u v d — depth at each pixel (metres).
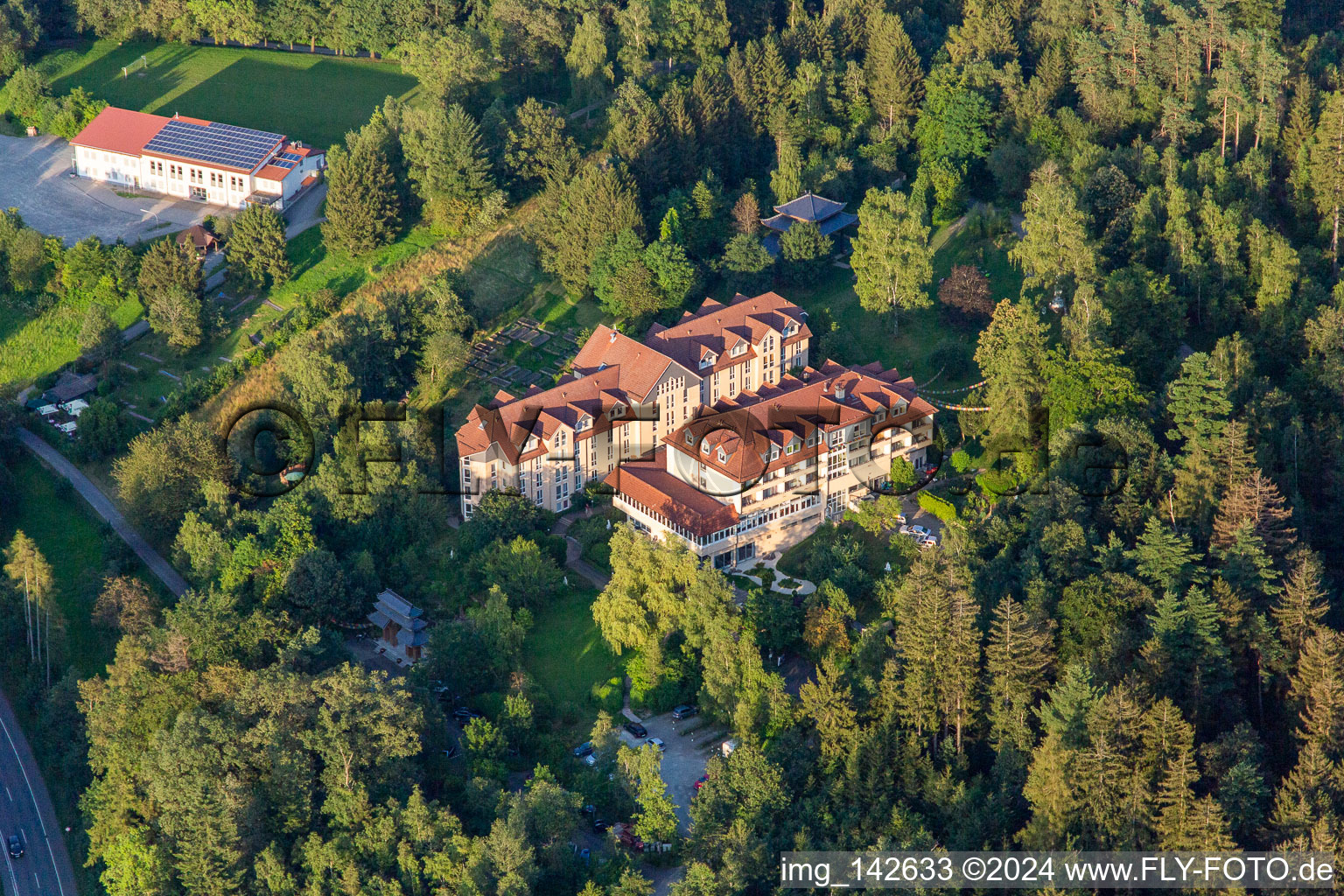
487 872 170.38
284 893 175.25
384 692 188.62
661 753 181.88
